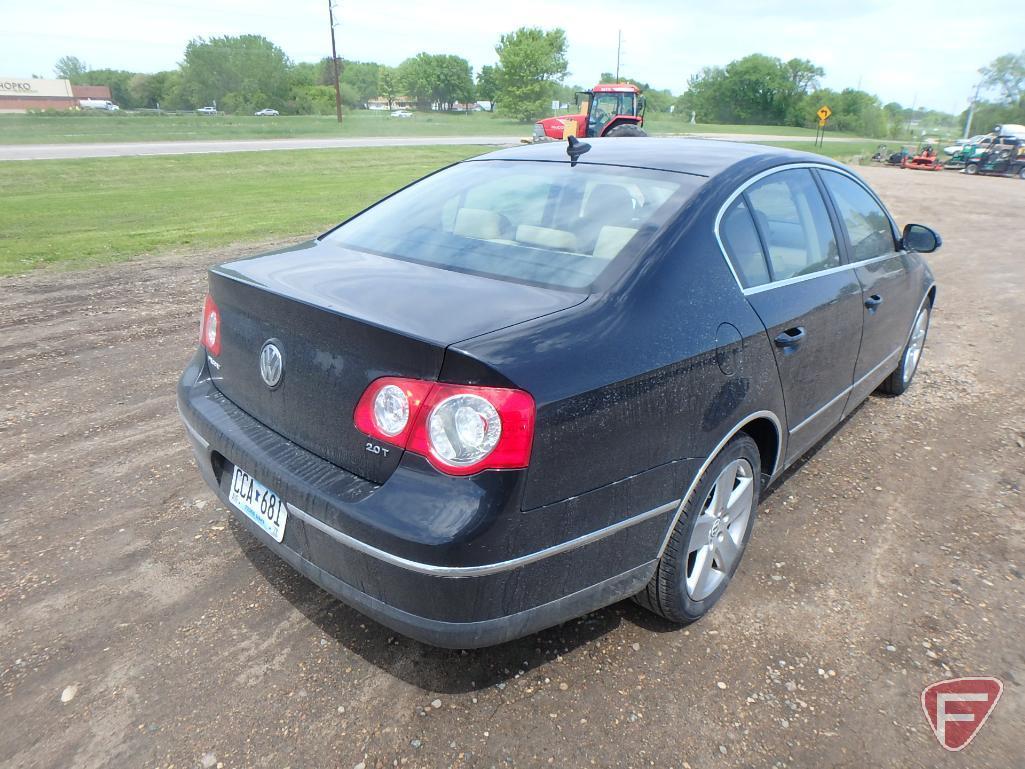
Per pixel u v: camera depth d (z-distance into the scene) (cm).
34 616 262
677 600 250
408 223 294
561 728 219
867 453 415
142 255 938
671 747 214
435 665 243
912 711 230
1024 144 3142
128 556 298
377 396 194
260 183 1880
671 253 238
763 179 294
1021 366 581
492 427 182
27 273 821
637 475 215
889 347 417
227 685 233
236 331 247
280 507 219
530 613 204
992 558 315
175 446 397
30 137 3619
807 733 221
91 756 206
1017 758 214
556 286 228
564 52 9406
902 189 2238
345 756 208
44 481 356
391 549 186
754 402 259
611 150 315
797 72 10762
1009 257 1098
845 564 308
